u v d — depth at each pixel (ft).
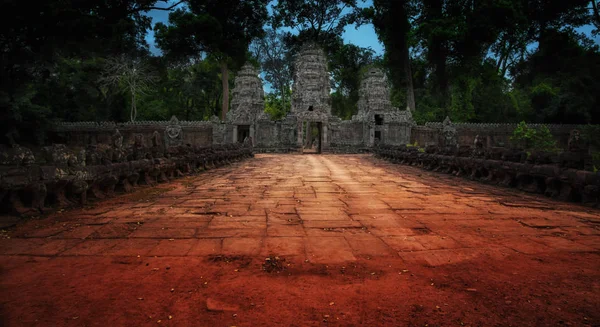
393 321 8.88
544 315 9.17
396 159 70.90
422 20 142.61
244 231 17.26
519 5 124.98
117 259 13.32
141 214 21.01
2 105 71.36
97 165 26.04
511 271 12.15
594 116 126.62
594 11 140.67
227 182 37.42
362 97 138.92
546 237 16.24
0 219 17.95
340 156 99.19
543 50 147.23
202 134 118.83
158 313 9.25
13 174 18.74
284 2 139.85
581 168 26.78
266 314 9.21
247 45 139.85
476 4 128.36
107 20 65.87
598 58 136.36
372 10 138.92
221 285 11.00
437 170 50.34
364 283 11.18
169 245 15.02
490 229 17.70
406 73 141.90
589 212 21.85
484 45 158.71
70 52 67.00
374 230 17.51
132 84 133.08
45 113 88.38
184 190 31.40
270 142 125.08
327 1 137.59
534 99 137.39
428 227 18.11
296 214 21.22
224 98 144.25
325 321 8.87
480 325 8.69
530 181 31.17
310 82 124.98
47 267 12.47
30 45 61.00
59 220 19.34
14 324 8.66
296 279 11.48
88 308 9.51
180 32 118.83
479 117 140.67
